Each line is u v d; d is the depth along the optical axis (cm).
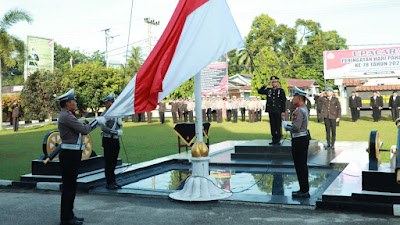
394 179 577
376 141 607
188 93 4006
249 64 5975
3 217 584
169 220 547
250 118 2742
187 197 662
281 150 1055
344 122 2472
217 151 1254
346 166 862
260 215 562
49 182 809
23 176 838
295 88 659
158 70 646
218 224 521
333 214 559
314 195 666
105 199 693
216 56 655
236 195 677
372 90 2897
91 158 884
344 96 3556
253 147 1087
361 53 2745
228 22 684
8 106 3797
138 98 659
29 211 618
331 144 1239
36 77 3300
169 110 4416
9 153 1379
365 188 596
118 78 4369
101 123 586
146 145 1544
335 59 2803
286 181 802
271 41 6225
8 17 2594
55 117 4097
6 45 2608
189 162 1089
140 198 697
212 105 2905
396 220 521
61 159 550
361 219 529
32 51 4166
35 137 2064
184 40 658
